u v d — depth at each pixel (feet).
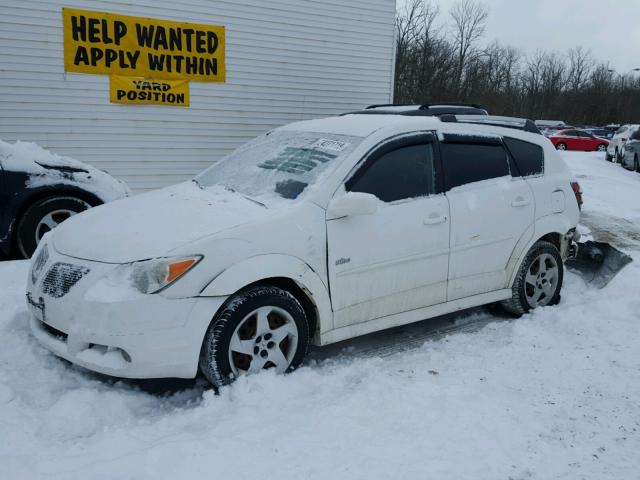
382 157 13.47
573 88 258.16
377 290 13.20
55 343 11.38
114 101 31.22
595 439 10.15
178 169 33.83
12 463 8.89
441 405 10.96
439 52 168.86
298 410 10.80
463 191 14.73
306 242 11.96
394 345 14.52
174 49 32.27
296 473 8.82
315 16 36.27
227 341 11.18
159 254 10.83
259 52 34.86
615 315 15.72
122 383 11.93
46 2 28.78
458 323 16.21
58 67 29.63
